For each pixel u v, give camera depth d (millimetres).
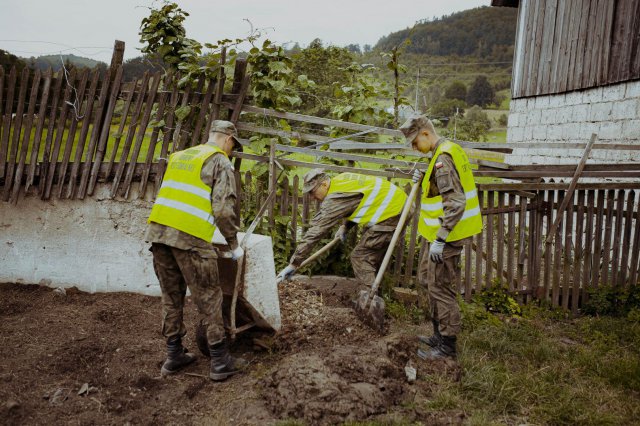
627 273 5488
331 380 3133
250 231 3756
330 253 5160
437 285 3713
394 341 3680
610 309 4980
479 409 3154
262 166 5086
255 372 3525
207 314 3363
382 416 2992
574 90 7000
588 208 5012
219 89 4871
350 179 4293
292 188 5391
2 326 4062
